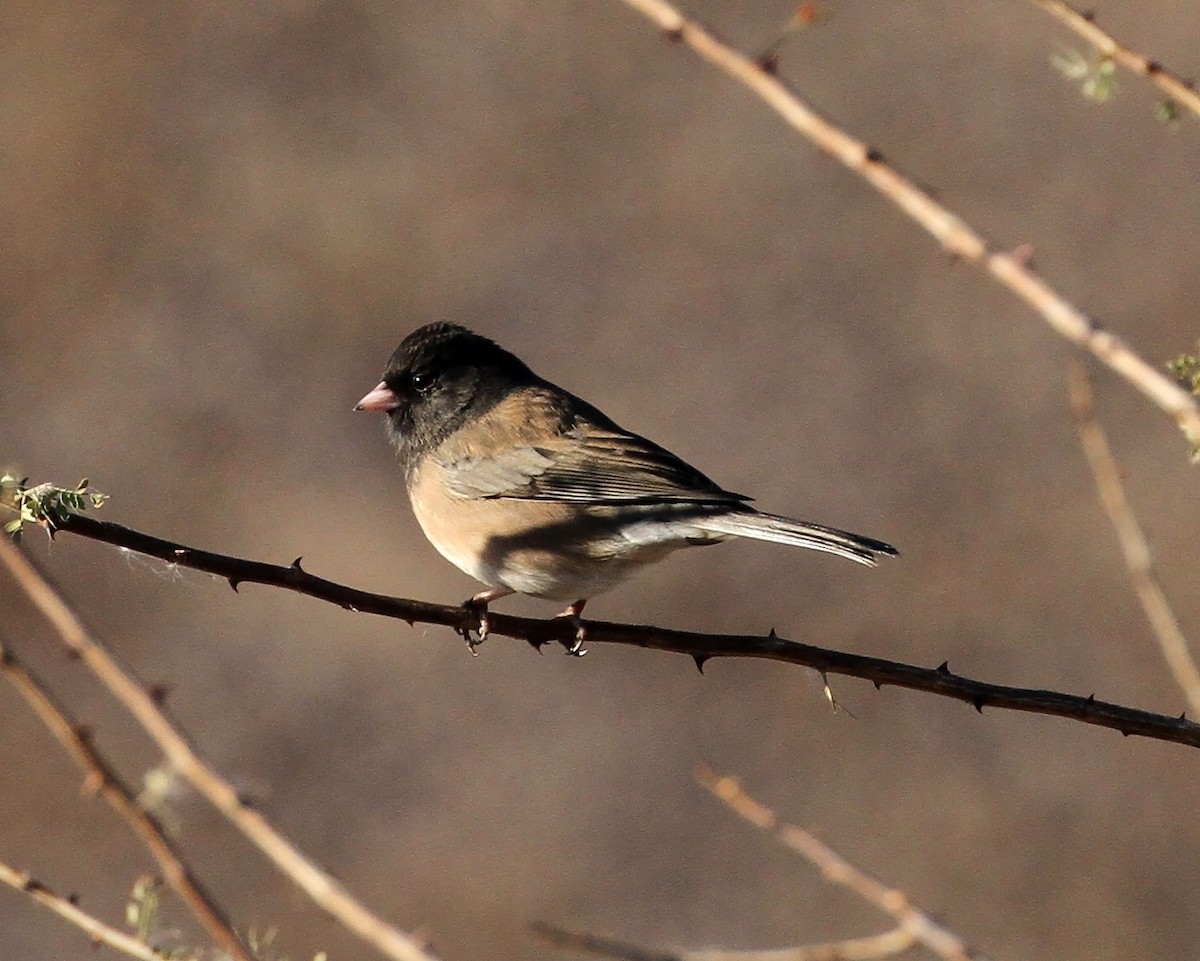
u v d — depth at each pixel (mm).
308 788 12914
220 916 3566
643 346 16281
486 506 7145
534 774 12945
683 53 18719
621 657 13859
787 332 16156
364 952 11289
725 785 5383
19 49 18500
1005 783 12445
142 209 17594
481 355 7590
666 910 11789
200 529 14930
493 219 17469
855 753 12898
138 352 16422
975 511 14414
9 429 15680
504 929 11680
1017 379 15492
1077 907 11492
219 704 13539
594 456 7094
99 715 13242
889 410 15422
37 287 16875
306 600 14477
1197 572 13570
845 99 18016
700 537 6648
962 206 16688
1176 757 12570
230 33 19016
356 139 18266
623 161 18000
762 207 17328
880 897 5160
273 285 16984
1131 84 17516
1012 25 18562
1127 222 16359
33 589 3729
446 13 19406
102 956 11203
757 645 5473
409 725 13430
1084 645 13273
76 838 12258
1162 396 3934
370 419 15898
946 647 13453
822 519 14523
